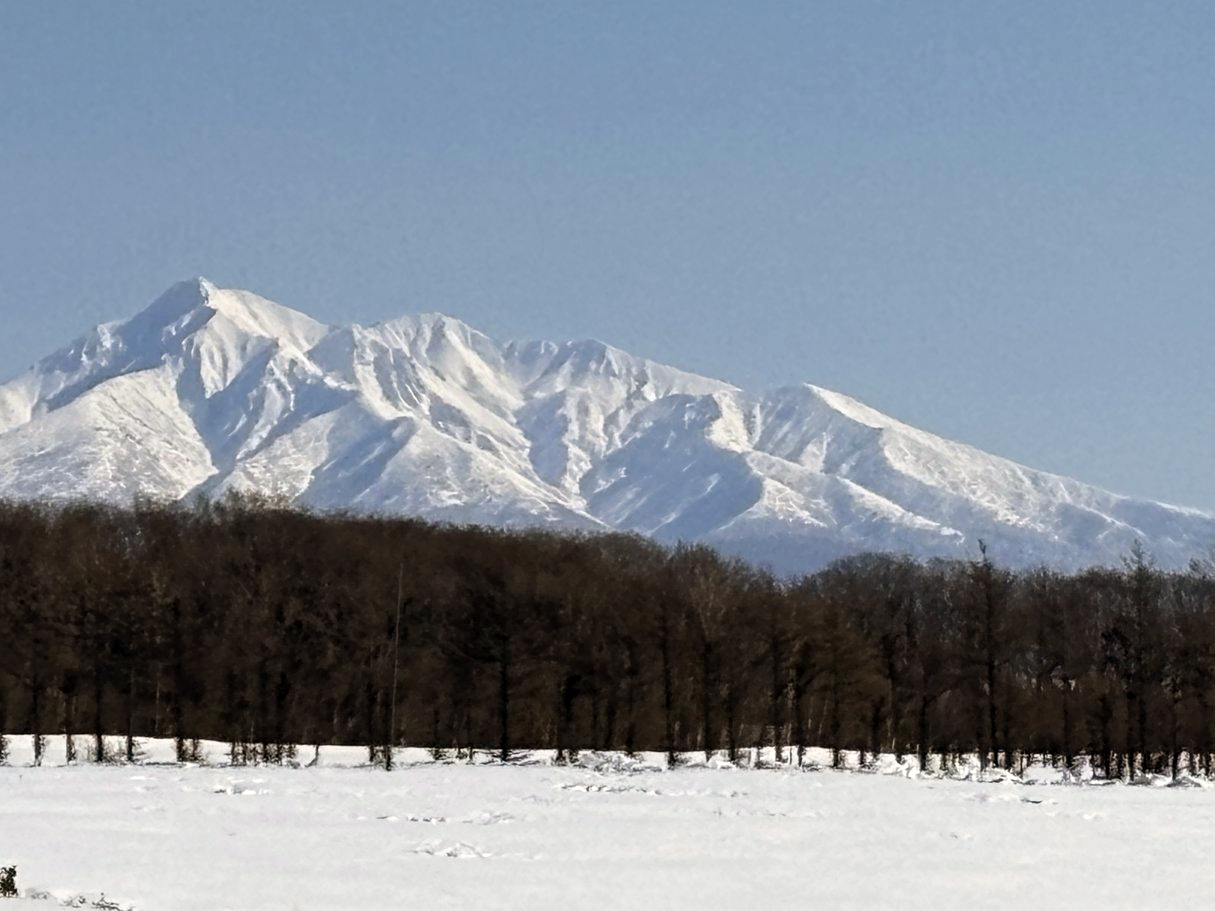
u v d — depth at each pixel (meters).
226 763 115.88
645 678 132.88
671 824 69.81
